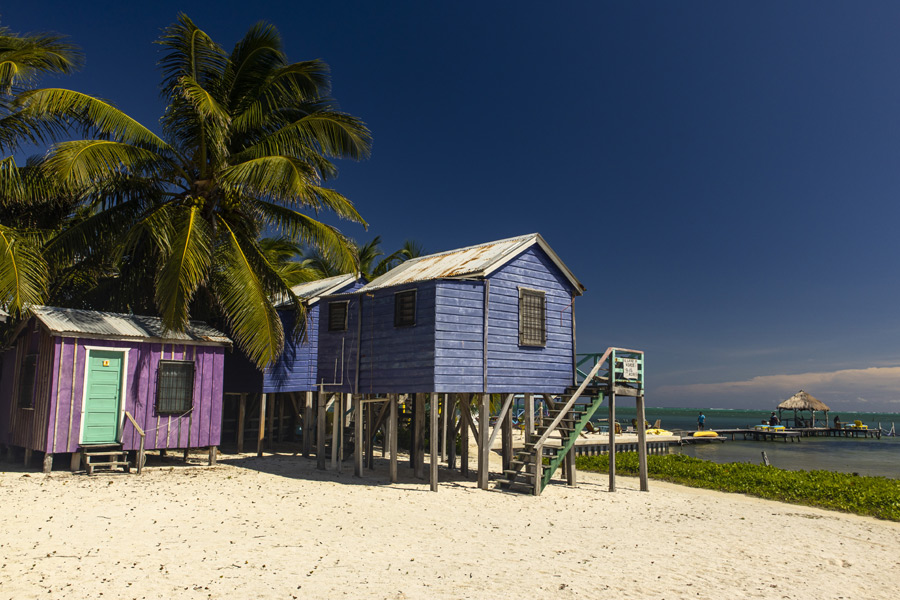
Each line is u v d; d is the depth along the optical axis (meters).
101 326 15.77
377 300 17.45
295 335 22.39
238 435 22.17
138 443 15.98
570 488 17.20
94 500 11.81
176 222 18.05
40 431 14.85
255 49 19.58
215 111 16.75
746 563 9.59
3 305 14.29
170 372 16.78
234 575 7.54
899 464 35.78
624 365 17.67
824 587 8.46
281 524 10.74
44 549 8.23
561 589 7.68
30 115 15.72
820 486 18.25
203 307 22.09
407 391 16.02
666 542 10.87
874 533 12.90
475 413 29.94
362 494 14.46
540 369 17.33
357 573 7.94
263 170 17.22
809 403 63.97
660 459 24.52
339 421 18.84
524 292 17.14
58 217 20.95
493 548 9.80
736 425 112.69
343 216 19.23
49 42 15.98
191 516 10.95
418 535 10.51
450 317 15.65
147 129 17.95
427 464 21.95
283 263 33.09
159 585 6.99
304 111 21.33
